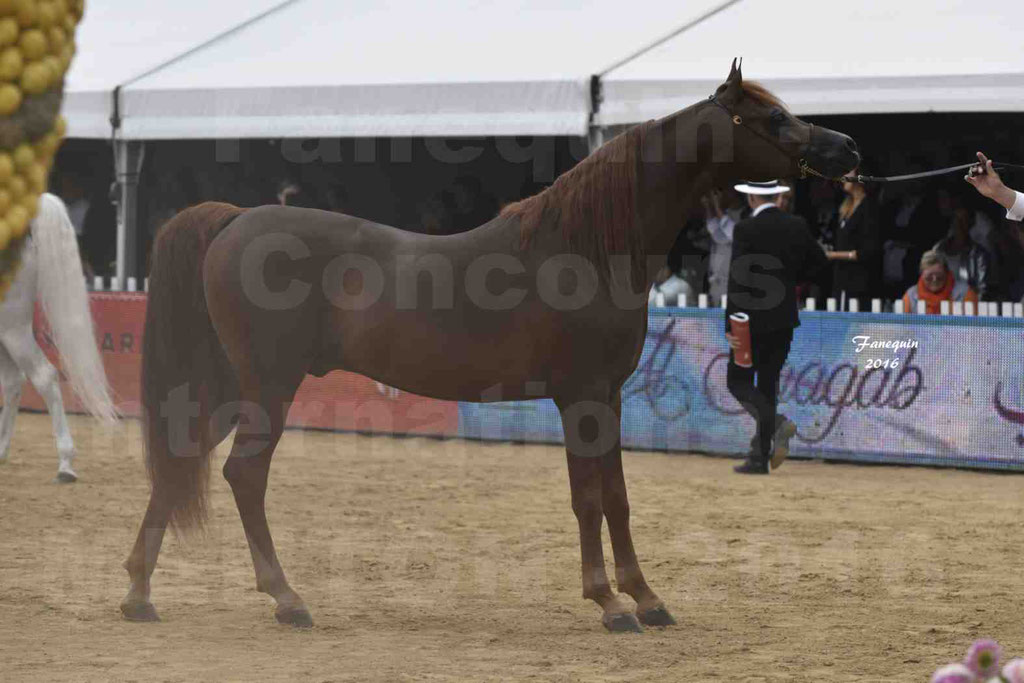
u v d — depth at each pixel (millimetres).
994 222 17094
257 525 8344
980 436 15391
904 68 16047
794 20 17906
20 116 4059
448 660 7379
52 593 9148
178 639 7859
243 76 19297
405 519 12250
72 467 14641
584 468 8305
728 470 15398
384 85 18031
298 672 7043
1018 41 16453
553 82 17125
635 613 8484
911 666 7340
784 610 8875
